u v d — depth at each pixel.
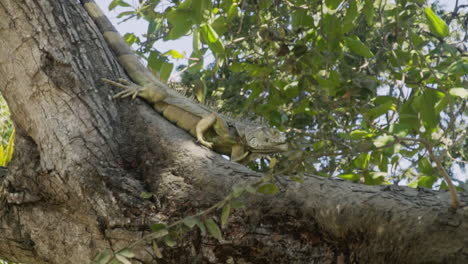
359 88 6.42
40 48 6.14
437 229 3.98
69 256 5.50
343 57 8.01
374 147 4.80
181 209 5.21
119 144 5.96
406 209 4.24
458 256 3.78
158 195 5.38
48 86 6.04
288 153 4.58
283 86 8.09
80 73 6.25
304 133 5.05
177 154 5.68
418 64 7.30
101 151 5.78
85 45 6.50
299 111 7.67
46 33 6.21
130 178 5.54
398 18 7.20
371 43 9.62
